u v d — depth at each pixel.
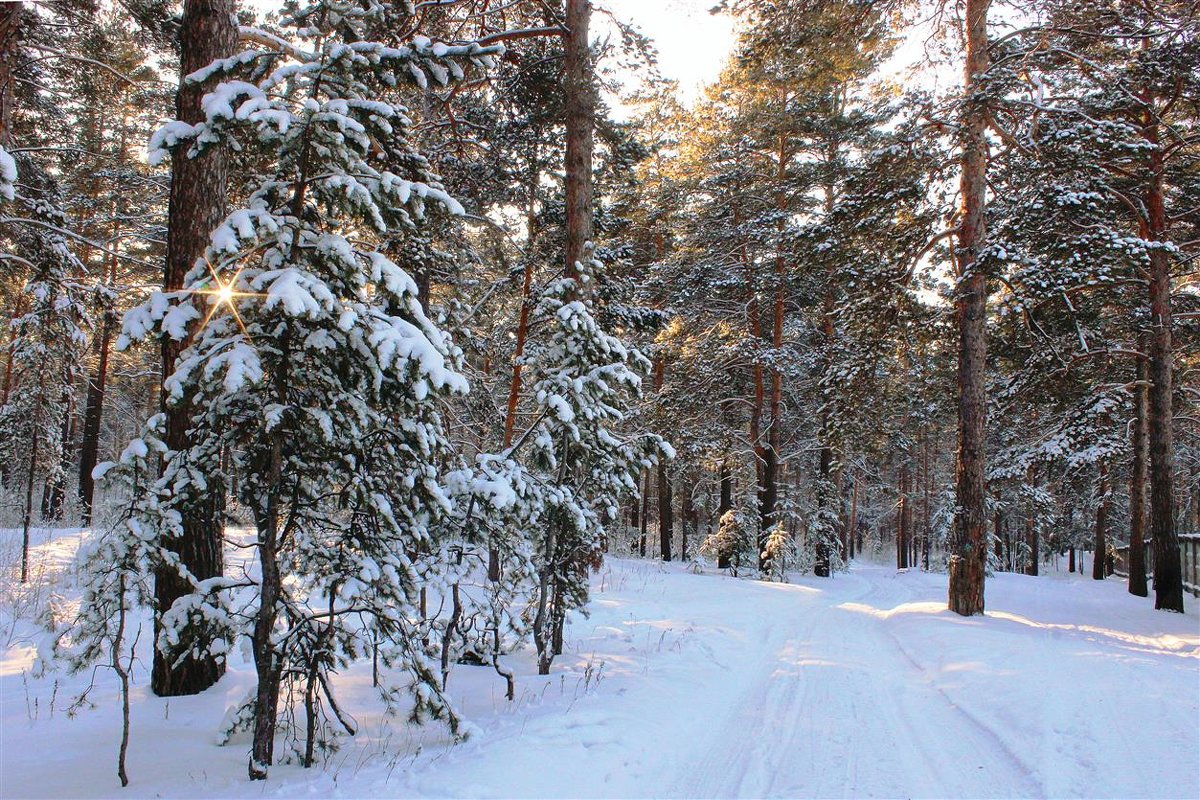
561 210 13.70
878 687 7.64
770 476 21.77
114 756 4.85
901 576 27.84
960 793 4.59
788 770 5.06
